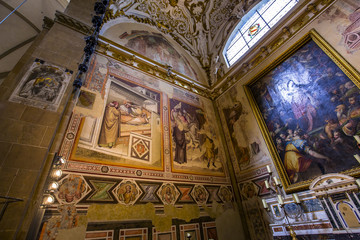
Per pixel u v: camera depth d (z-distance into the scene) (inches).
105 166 168.1
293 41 251.4
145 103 243.8
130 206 163.9
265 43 288.2
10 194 104.8
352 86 181.2
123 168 177.9
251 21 352.2
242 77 314.8
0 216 98.2
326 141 188.5
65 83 163.6
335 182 154.3
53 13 322.0
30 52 178.1
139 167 189.8
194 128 282.4
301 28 246.2
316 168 188.7
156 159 208.8
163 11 361.7
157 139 225.0
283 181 210.8
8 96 134.3
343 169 169.5
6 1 288.0
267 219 214.4
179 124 265.6
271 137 244.2
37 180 117.2
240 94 307.3
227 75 343.0
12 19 302.2
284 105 241.6
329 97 197.2
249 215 233.9
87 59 177.3
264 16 327.9
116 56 254.1
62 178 142.2
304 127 212.1
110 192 159.5
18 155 117.0
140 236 156.6
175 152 233.3
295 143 215.2
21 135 124.1
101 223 143.6
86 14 227.6
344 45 197.5
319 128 197.9
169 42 369.4
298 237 176.9
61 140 155.3
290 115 231.0
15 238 97.3
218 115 333.1
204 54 403.9
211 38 406.0
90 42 182.9
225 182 260.1
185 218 192.1
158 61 317.1
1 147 114.3
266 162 237.0
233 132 297.6
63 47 182.7
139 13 331.3
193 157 249.1
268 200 219.6
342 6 211.0
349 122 175.6
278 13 301.3
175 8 371.9
